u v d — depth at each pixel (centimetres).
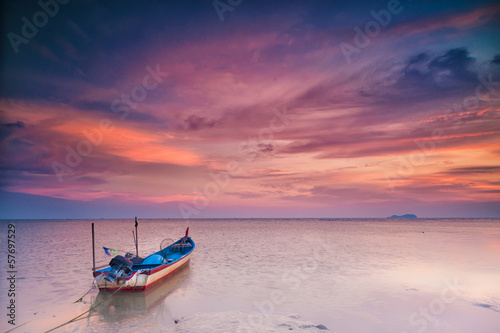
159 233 5422
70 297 1210
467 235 4653
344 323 907
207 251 2630
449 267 1786
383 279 1477
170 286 1376
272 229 7125
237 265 1902
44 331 871
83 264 1941
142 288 1225
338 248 2830
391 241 3584
